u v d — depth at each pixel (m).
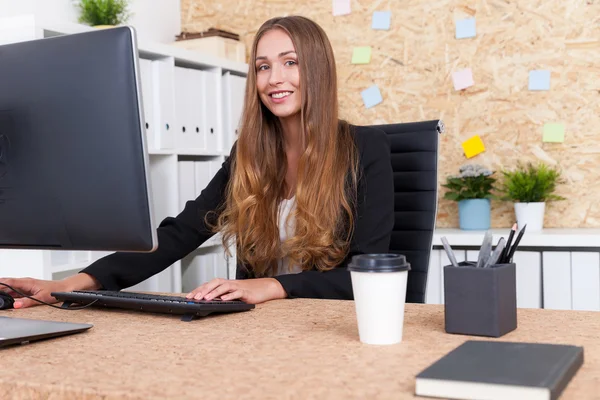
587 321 1.06
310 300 1.35
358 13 3.24
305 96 1.69
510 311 1.00
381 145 1.75
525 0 2.97
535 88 2.96
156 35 3.38
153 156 2.76
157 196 2.77
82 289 1.45
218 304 1.19
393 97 3.20
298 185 1.67
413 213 1.90
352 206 1.69
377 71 3.22
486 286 0.97
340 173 1.68
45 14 2.78
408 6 3.15
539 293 2.66
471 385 0.68
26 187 1.12
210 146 2.98
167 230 1.70
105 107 1.05
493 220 3.06
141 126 1.05
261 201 1.72
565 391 0.71
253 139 1.75
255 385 0.75
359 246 1.65
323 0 3.29
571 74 2.92
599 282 2.57
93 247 1.13
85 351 0.94
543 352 0.80
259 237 1.71
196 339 1.00
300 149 1.78
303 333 1.02
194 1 3.55
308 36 1.71
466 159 3.09
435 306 1.23
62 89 1.07
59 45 1.08
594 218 2.91
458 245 2.72
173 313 1.23
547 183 2.81
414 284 1.86
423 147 1.92
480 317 0.97
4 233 1.18
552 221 2.97
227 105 3.10
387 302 0.93
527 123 2.99
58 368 0.85
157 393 0.73
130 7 3.20
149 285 2.72
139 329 1.09
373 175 1.71
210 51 3.19
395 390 0.72
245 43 3.47
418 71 3.15
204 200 1.80
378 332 0.93
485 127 3.05
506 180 2.99
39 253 2.19
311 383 0.75
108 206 1.08
